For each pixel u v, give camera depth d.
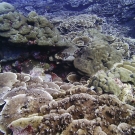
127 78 1.35
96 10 5.65
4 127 0.88
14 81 1.37
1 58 1.98
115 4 5.36
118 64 1.63
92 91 1.12
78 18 4.14
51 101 0.97
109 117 0.90
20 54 1.92
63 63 1.97
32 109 0.94
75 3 6.85
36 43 1.86
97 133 0.78
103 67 1.77
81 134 0.77
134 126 0.85
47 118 0.84
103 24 4.32
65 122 0.81
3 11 3.71
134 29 4.11
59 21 3.68
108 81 1.26
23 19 2.00
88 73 1.75
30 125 0.83
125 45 2.49
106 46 1.91
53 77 2.02
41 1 8.69
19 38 1.79
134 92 1.28
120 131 0.81
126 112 0.92
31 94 1.07
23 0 9.25
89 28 3.35
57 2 8.17
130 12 4.70
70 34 2.91
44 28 2.03
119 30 4.16
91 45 1.94
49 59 1.99
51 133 0.80
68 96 1.07
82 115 0.89
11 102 0.99
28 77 1.53
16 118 0.90
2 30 1.83
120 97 1.22
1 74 1.43
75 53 2.03
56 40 1.95
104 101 0.98
